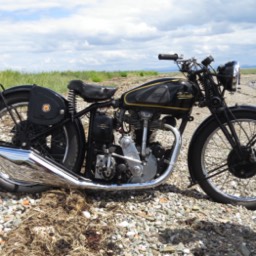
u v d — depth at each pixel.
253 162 4.61
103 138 4.46
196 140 4.72
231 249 3.86
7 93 4.55
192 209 4.58
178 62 4.57
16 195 4.61
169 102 4.46
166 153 4.55
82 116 4.63
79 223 4.04
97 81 22.69
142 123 4.48
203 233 4.09
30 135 4.51
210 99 4.61
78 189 4.58
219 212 4.57
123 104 4.48
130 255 3.67
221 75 4.55
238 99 14.15
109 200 4.66
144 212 4.44
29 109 4.46
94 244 3.77
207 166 5.78
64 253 3.60
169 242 3.91
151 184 4.46
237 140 4.62
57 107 4.45
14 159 4.33
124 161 4.48
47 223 3.93
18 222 4.02
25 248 3.58
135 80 20.62
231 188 5.25
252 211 4.75
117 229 4.04
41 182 4.51
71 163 4.57
